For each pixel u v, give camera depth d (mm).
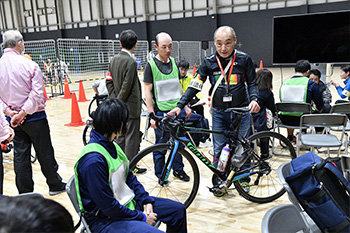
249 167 2676
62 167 3775
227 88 2607
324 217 1317
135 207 1704
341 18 4590
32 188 2803
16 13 22203
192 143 2672
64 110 7566
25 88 2523
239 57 2559
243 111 2467
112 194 1507
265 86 3297
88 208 1536
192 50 16922
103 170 1483
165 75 3041
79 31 21250
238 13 17766
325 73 5043
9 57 2516
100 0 20250
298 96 3600
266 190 2900
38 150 2789
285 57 5066
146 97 3041
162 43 2922
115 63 2918
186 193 2875
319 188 1322
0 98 2543
